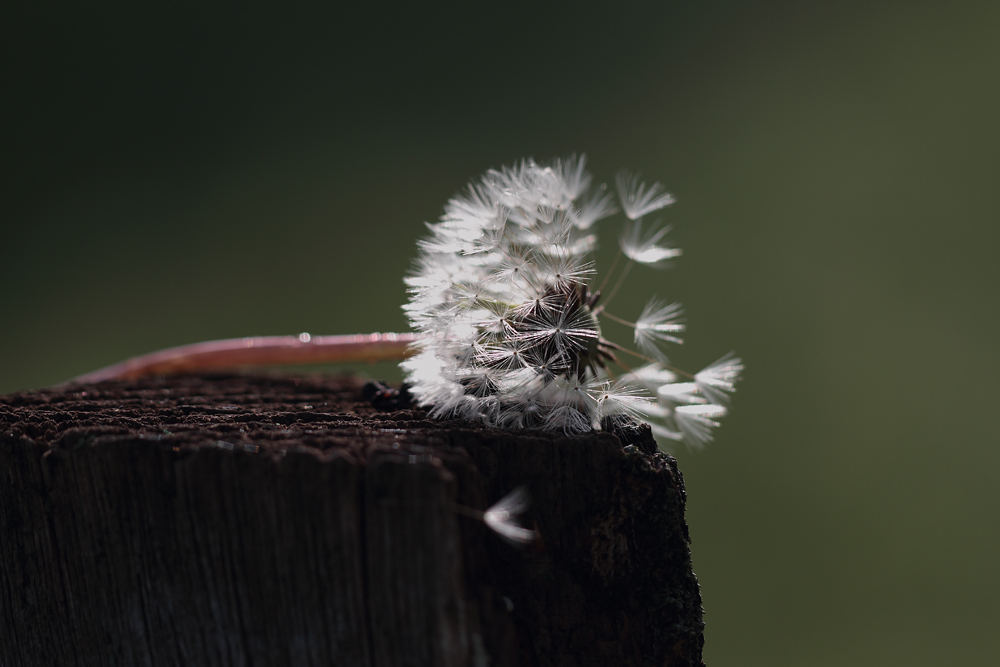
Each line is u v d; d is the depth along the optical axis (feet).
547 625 1.17
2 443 1.16
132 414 1.22
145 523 1.15
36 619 1.17
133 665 1.16
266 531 1.14
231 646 1.15
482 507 1.14
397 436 1.16
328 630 1.14
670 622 1.17
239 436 1.16
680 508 1.18
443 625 1.13
